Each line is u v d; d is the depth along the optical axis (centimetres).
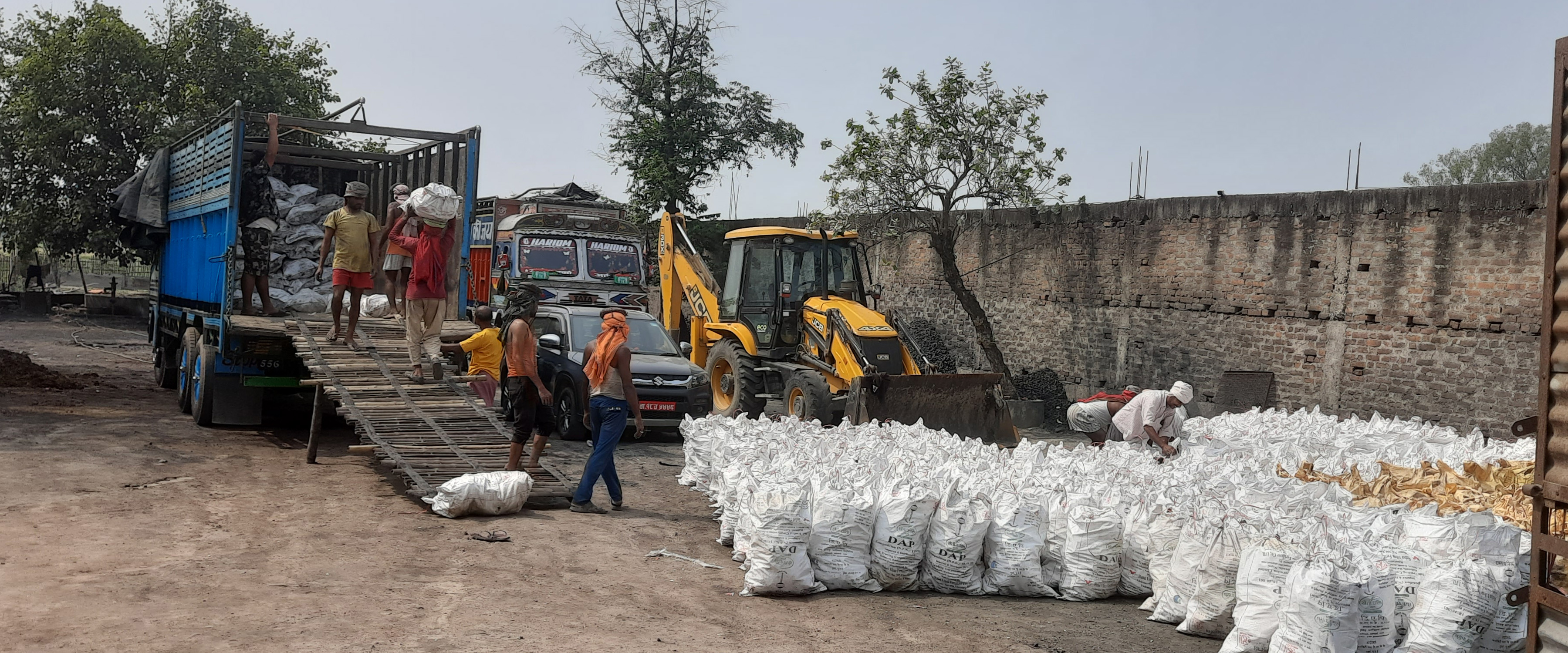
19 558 603
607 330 866
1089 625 616
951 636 575
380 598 572
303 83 3139
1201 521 625
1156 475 762
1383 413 1357
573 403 1274
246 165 1332
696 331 1698
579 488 851
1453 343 1284
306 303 1228
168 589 562
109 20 2900
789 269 1535
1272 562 557
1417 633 538
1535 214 1202
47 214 3034
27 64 2883
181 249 1387
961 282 1769
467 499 793
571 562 685
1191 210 1616
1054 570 687
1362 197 1384
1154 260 1678
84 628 488
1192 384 1609
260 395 1194
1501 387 1234
